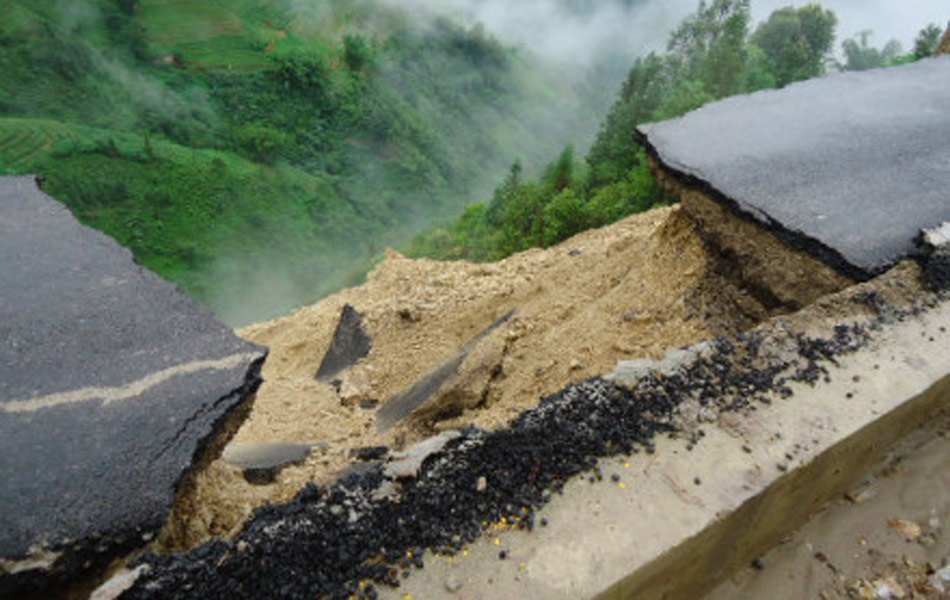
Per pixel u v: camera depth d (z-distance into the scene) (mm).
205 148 96375
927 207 4637
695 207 5188
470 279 8500
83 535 2648
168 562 2434
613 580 2400
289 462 4496
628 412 3053
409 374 6688
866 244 4273
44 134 81375
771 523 3049
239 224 85125
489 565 2441
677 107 26422
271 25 123375
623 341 4977
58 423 3078
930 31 30797
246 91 108250
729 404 3121
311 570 2426
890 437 3459
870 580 3068
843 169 5148
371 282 10156
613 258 6820
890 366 3355
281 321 9703
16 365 3373
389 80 124875
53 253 4277
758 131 5770
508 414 4695
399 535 2531
